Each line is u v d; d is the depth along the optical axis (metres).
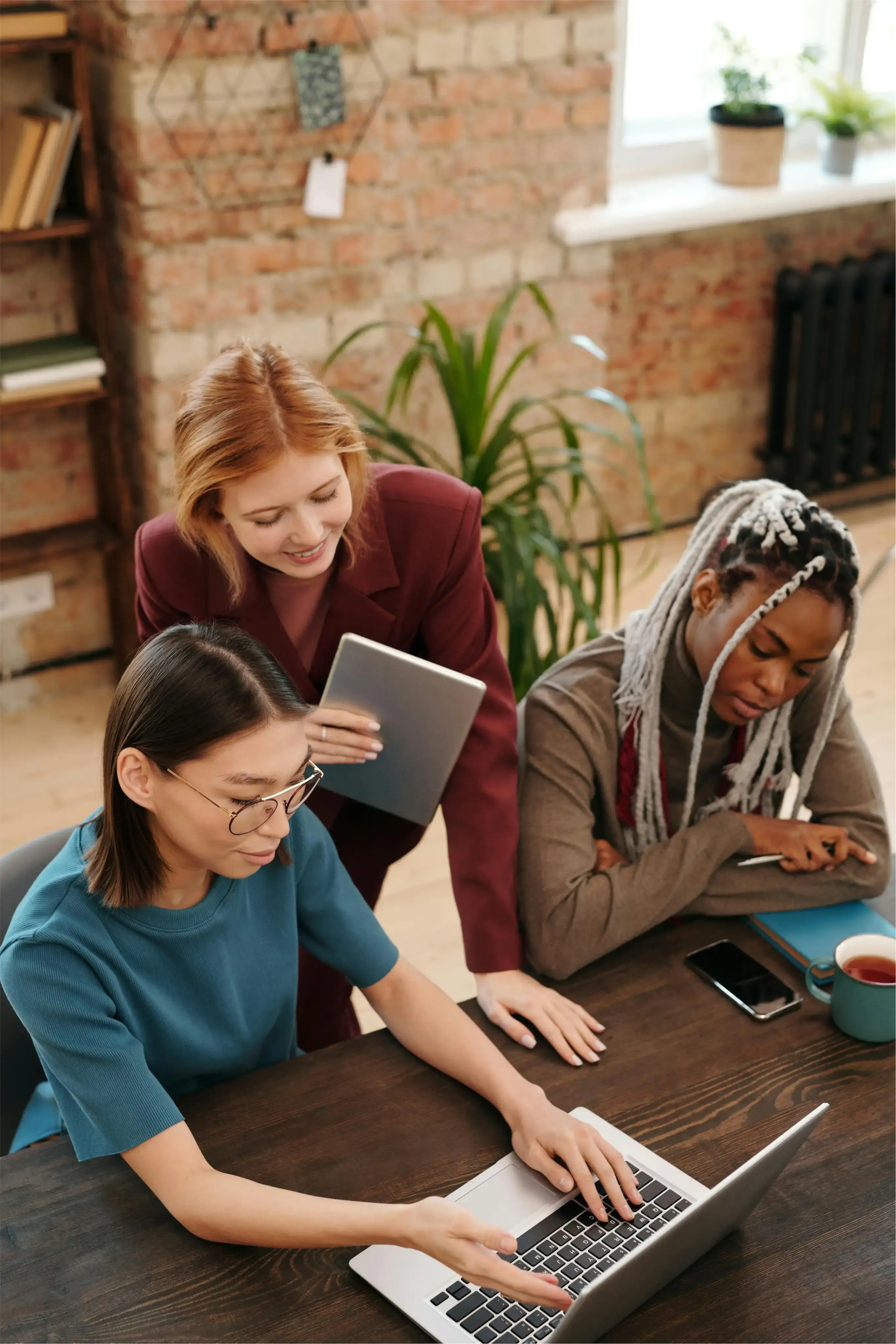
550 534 2.91
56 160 2.80
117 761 1.17
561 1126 1.27
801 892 1.62
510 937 1.54
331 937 1.43
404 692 1.53
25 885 1.51
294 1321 1.12
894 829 2.86
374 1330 1.11
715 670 1.58
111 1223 1.21
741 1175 1.05
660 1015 1.47
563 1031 1.43
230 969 1.34
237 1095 1.34
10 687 3.45
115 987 1.24
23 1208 1.23
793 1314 1.13
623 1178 1.23
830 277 4.05
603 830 1.75
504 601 2.79
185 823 1.18
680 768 1.73
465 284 3.63
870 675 3.56
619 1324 1.12
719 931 1.61
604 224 3.64
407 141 3.39
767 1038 1.43
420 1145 1.29
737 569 1.53
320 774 1.24
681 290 4.07
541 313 3.77
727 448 4.38
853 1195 1.24
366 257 3.21
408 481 1.63
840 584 1.50
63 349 3.04
